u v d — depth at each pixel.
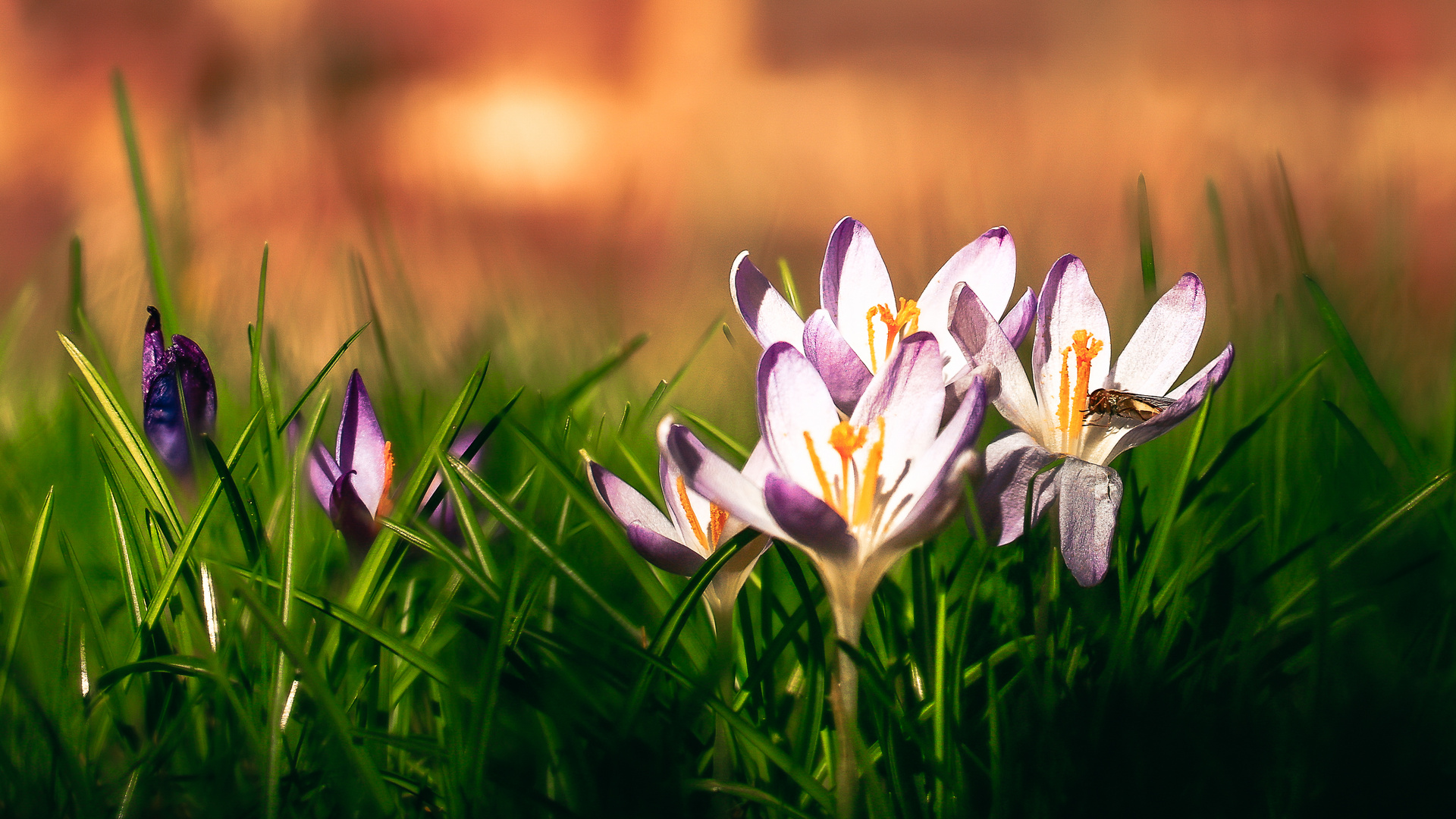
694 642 0.56
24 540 0.61
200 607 0.56
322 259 1.24
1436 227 1.55
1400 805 0.53
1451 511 0.57
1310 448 0.62
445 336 0.93
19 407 0.82
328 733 0.54
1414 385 0.72
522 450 0.66
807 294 1.06
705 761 0.55
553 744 0.54
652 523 0.54
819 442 0.53
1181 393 0.55
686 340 1.09
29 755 0.53
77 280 0.61
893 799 0.53
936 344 0.52
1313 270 0.73
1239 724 0.54
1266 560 0.59
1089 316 0.56
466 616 0.55
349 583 0.57
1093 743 0.53
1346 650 0.56
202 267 0.87
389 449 0.56
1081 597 0.57
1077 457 0.55
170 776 0.54
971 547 0.58
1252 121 1.94
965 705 0.56
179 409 0.57
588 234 2.03
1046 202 1.56
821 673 0.54
